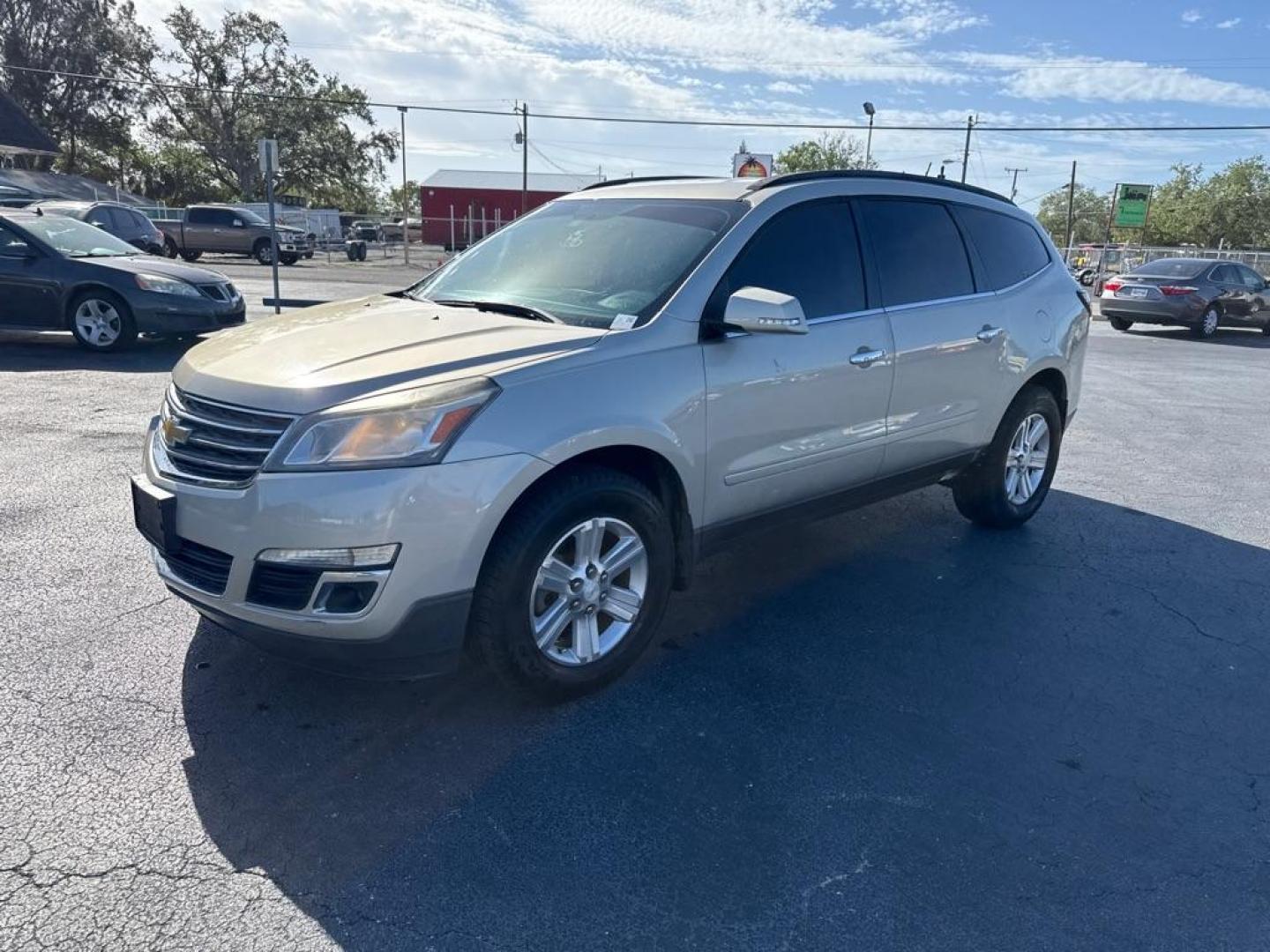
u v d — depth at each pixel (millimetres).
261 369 3252
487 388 3090
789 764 3176
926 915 2512
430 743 3230
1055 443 5754
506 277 4254
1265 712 3635
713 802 2959
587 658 3484
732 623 4254
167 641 3848
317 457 2941
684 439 3600
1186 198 65875
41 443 6688
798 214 4203
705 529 3850
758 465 3951
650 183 4750
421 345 3373
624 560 3539
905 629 4242
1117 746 3363
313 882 2555
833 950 2387
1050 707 3617
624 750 3227
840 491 4445
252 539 2986
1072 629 4301
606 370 3369
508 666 3273
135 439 6875
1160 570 5070
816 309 4168
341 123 64688
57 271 10531
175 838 2703
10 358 10180
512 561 3158
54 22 53719
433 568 2992
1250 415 9844
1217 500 6480
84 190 39156
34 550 4738
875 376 4359
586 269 4039
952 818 2918
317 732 3268
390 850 2693
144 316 10680
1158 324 19016
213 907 2449
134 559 4664
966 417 4996
